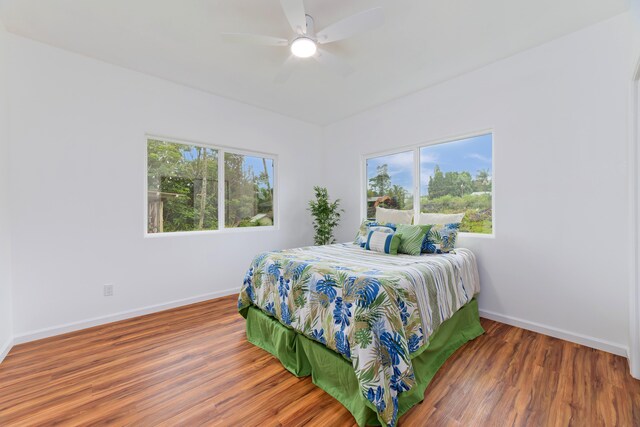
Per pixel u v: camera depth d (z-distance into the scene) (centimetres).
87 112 253
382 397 131
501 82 257
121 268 271
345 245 315
